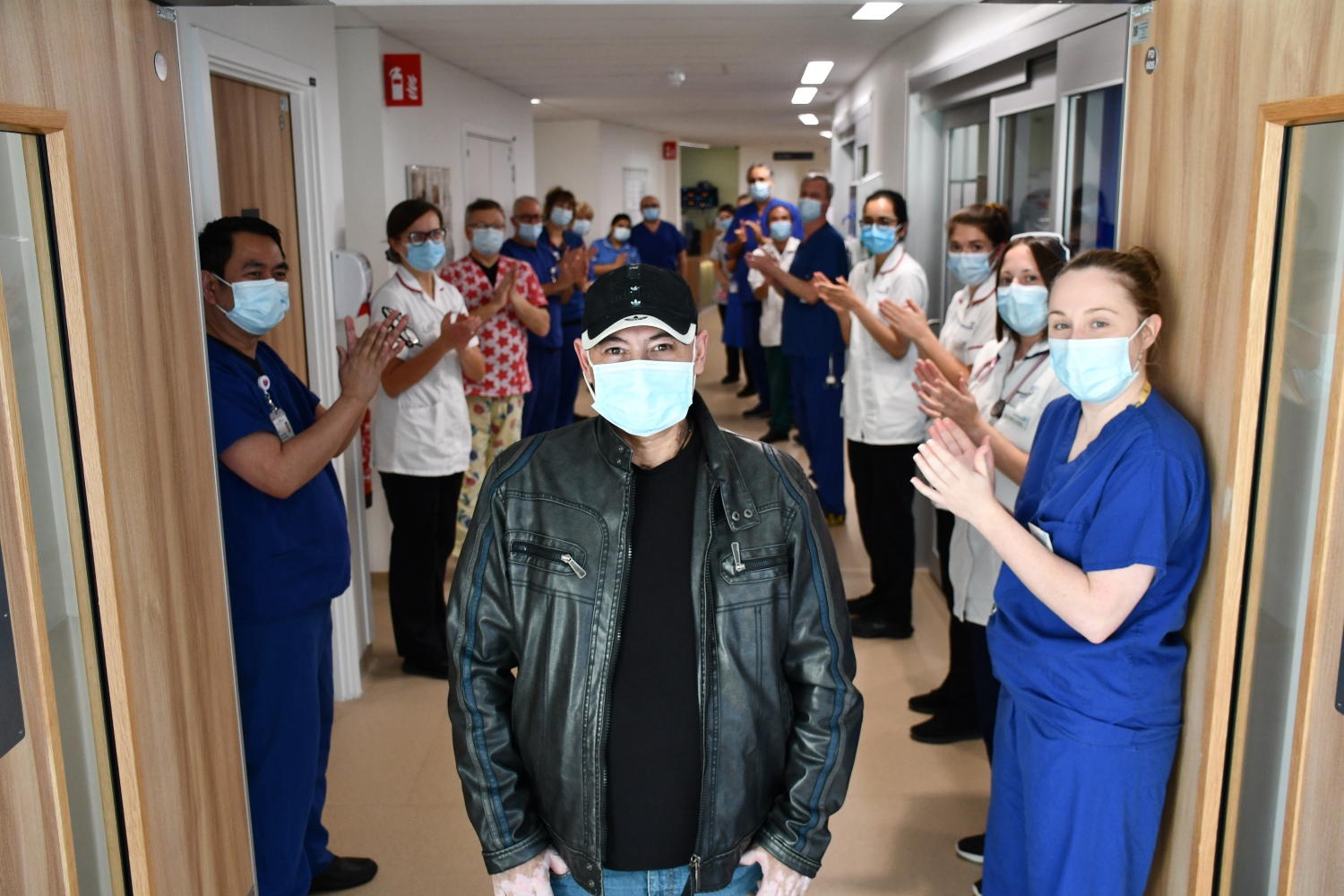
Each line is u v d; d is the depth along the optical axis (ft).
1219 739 5.75
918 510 16.02
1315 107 4.74
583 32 17.19
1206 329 5.77
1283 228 5.15
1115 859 5.98
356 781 10.27
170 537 5.98
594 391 4.85
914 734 10.96
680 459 5.10
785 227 22.77
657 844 4.95
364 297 12.04
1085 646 5.88
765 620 4.97
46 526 5.07
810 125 42.65
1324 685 5.00
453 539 13.01
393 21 15.61
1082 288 5.82
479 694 5.15
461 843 9.24
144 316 5.70
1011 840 6.60
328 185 11.98
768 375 26.71
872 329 12.36
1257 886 5.72
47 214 4.89
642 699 4.91
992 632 6.51
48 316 4.97
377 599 15.15
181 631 6.12
